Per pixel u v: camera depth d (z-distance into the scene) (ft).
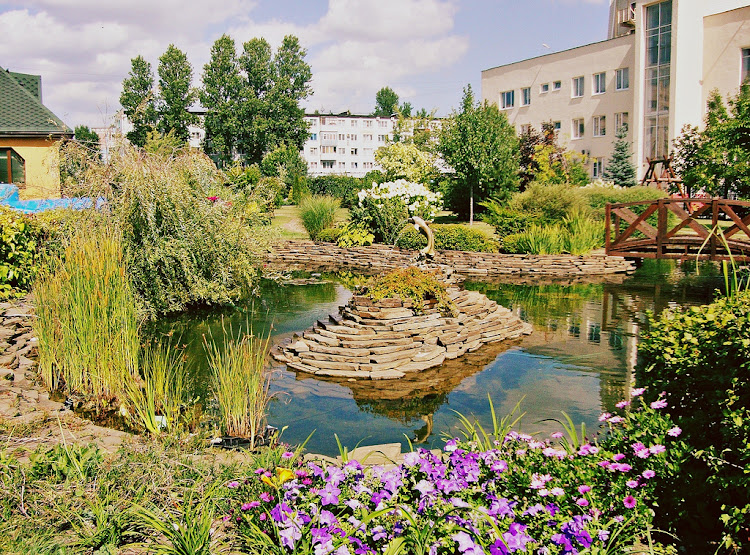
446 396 20.52
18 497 10.15
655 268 51.60
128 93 190.08
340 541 8.16
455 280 35.17
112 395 17.78
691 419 10.72
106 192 31.30
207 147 205.87
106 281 19.01
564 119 109.81
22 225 30.73
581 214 58.70
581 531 8.14
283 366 23.90
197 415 17.80
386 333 24.98
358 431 17.67
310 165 247.29
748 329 9.94
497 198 75.97
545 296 39.45
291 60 204.44
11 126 62.64
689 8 87.76
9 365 20.44
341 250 59.82
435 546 8.14
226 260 35.76
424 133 118.21
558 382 21.91
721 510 9.67
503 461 10.27
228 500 10.19
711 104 68.23
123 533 9.42
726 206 42.04
